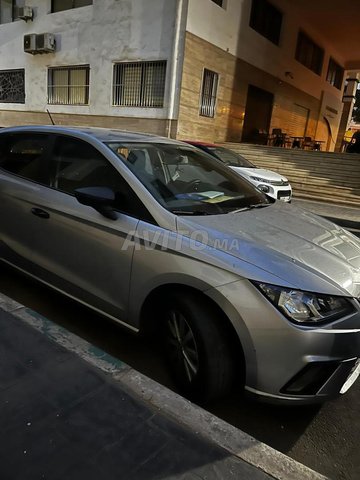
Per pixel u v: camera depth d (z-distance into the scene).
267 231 2.75
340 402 2.69
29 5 16.27
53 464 1.79
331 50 23.70
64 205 3.14
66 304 3.65
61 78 16.20
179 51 13.18
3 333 2.71
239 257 2.37
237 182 3.68
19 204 3.51
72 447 1.89
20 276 4.12
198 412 2.17
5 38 17.45
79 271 3.08
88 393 2.24
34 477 1.72
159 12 13.23
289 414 2.54
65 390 2.25
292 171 13.35
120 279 2.79
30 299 3.69
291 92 20.67
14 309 3.01
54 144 3.48
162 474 1.79
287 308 2.19
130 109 14.46
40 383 2.28
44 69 16.48
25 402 2.13
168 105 13.59
